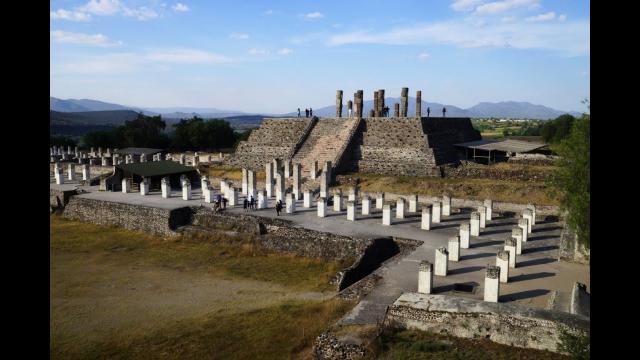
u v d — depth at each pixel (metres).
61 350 17.98
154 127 102.31
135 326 20.11
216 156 75.62
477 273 23.14
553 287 21.06
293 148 57.19
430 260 25.17
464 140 60.00
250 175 42.59
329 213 37.88
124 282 26.28
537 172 42.28
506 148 51.84
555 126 71.06
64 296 23.98
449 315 16.19
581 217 19.92
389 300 19.44
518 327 15.22
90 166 59.78
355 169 52.38
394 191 44.56
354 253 29.12
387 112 64.12
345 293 21.61
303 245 30.84
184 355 17.36
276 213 37.75
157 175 48.88
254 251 31.86
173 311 21.80
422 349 15.06
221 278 27.05
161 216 37.12
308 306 21.06
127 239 36.22
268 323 19.69
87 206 42.38
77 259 30.98
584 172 19.97
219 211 38.12
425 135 51.28
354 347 15.21
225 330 19.25
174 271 28.38
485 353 14.80
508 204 38.31
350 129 56.38
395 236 30.70
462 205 40.38
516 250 25.98
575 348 13.57
